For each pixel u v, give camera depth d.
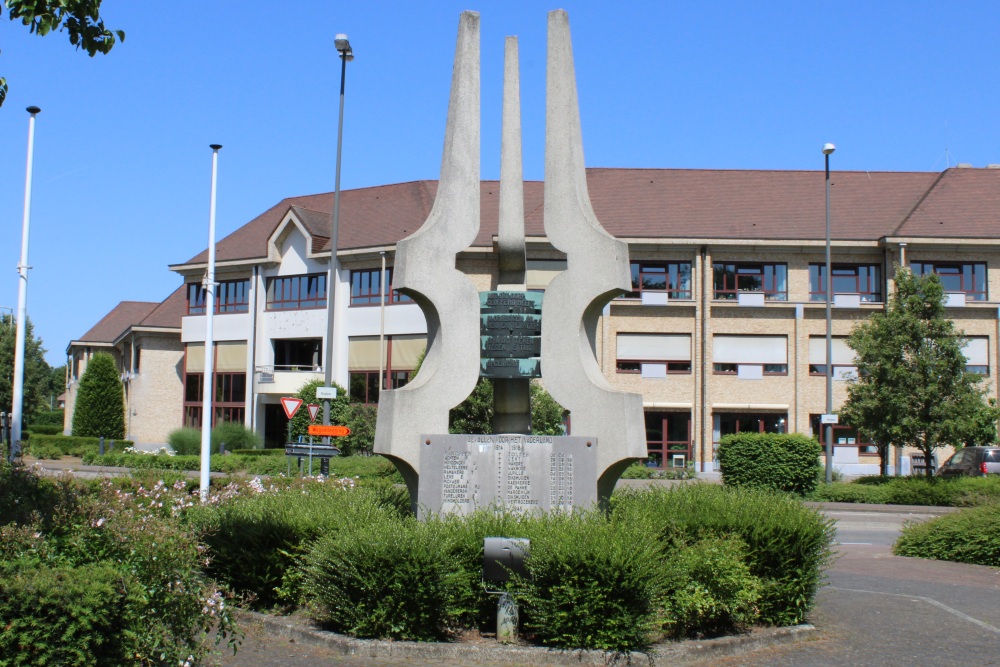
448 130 12.47
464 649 8.80
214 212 30.88
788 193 49.84
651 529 9.90
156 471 21.02
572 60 12.52
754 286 46.94
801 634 9.98
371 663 8.65
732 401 46.09
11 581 6.39
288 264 52.78
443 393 12.10
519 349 12.23
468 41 12.48
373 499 12.27
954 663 9.13
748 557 10.12
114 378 55.22
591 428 12.01
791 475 30.38
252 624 9.88
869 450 45.69
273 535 10.53
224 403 54.47
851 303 45.84
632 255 46.94
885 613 11.34
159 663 7.17
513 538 9.21
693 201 49.41
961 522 16.53
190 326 56.22
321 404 43.62
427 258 12.28
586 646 8.78
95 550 7.56
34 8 9.78
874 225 47.38
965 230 45.50
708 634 9.59
